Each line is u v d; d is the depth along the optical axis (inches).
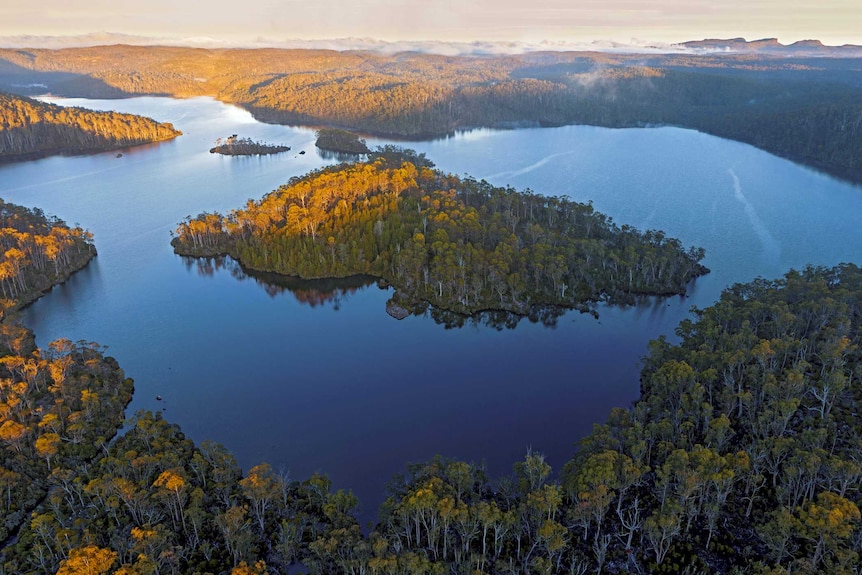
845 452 3661.4
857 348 4630.9
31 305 6958.7
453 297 6624.0
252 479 3326.8
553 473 4079.7
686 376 4195.4
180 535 3415.4
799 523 2915.8
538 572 3139.8
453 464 3467.0
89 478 3688.5
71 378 4692.4
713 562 3218.5
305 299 7145.7
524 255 6875.0
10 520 3558.1
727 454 3555.6
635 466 3398.1
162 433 4136.3
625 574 3164.4
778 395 4037.9
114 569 3034.0
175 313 6786.4
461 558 3233.3
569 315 6486.2
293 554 3272.6
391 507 3376.0
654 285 6909.5
